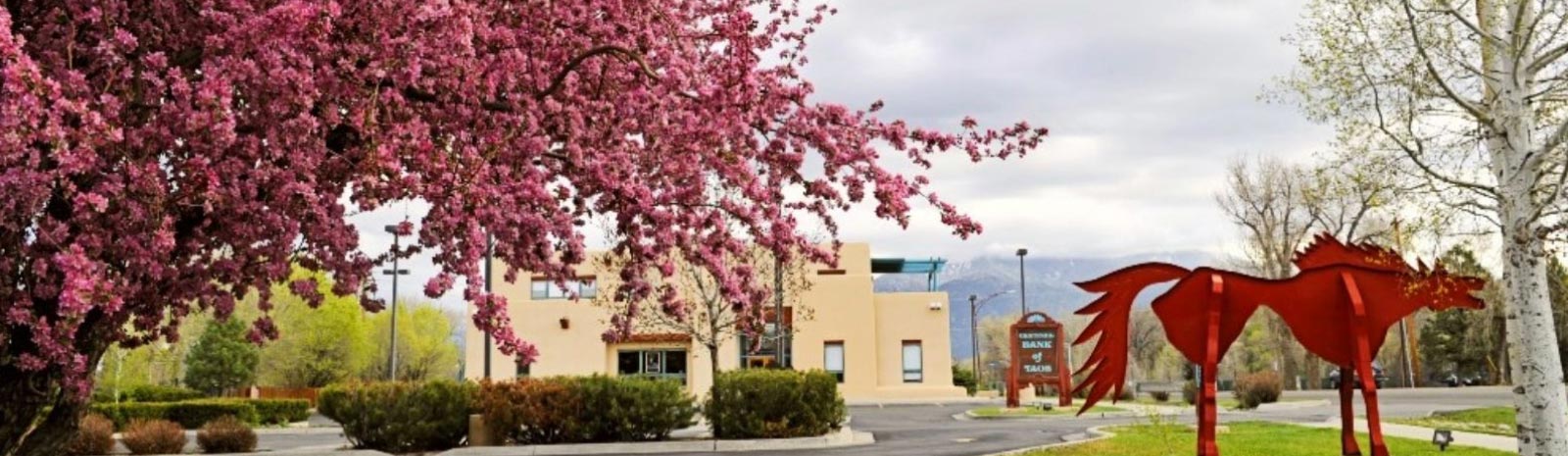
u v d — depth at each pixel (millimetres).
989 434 19234
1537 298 9281
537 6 5840
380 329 60344
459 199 5125
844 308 37406
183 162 4559
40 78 3664
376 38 5039
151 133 4379
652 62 6312
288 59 4621
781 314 27641
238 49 4520
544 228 5480
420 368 61344
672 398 18703
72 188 3967
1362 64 9625
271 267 4930
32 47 4590
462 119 5480
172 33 4922
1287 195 40656
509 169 5484
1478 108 9461
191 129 4211
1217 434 15258
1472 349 50125
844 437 18906
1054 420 23578
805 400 18906
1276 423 18812
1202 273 9812
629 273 6066
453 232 5227
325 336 52500
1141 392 53000
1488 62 9844
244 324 48156
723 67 6199
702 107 5906
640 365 35875
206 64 4512
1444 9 9359
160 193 4281
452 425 18297
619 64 6023
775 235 6059
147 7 4887
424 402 18266
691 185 6105
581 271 34219
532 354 5145
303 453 17844
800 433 18797
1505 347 47406
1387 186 9703
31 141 3789
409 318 61625
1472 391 35438
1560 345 25984
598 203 6098
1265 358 67375
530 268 5699
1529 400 9320
